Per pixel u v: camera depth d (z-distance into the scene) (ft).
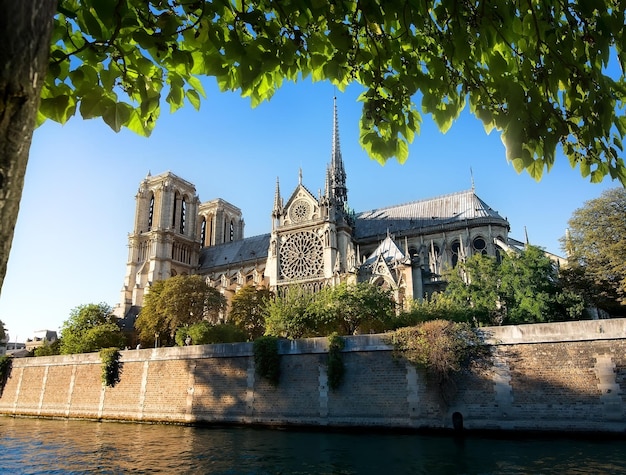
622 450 83.87
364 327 172.45
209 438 114.73
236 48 22.04
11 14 7.93
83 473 81.35
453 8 21.66
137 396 158.10
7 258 8.38
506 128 21.97
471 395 111.45
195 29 22.15
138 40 20.84
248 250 407.64
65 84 21.38
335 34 22.79
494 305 178.29
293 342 135.74
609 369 99.96
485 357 112.47
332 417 124.57
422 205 338.75
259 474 77.82
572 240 199.72
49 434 129.49
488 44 21.90
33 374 195.31
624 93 24.35
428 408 114.42
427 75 24.59
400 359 119.96
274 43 22.71
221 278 342.64
